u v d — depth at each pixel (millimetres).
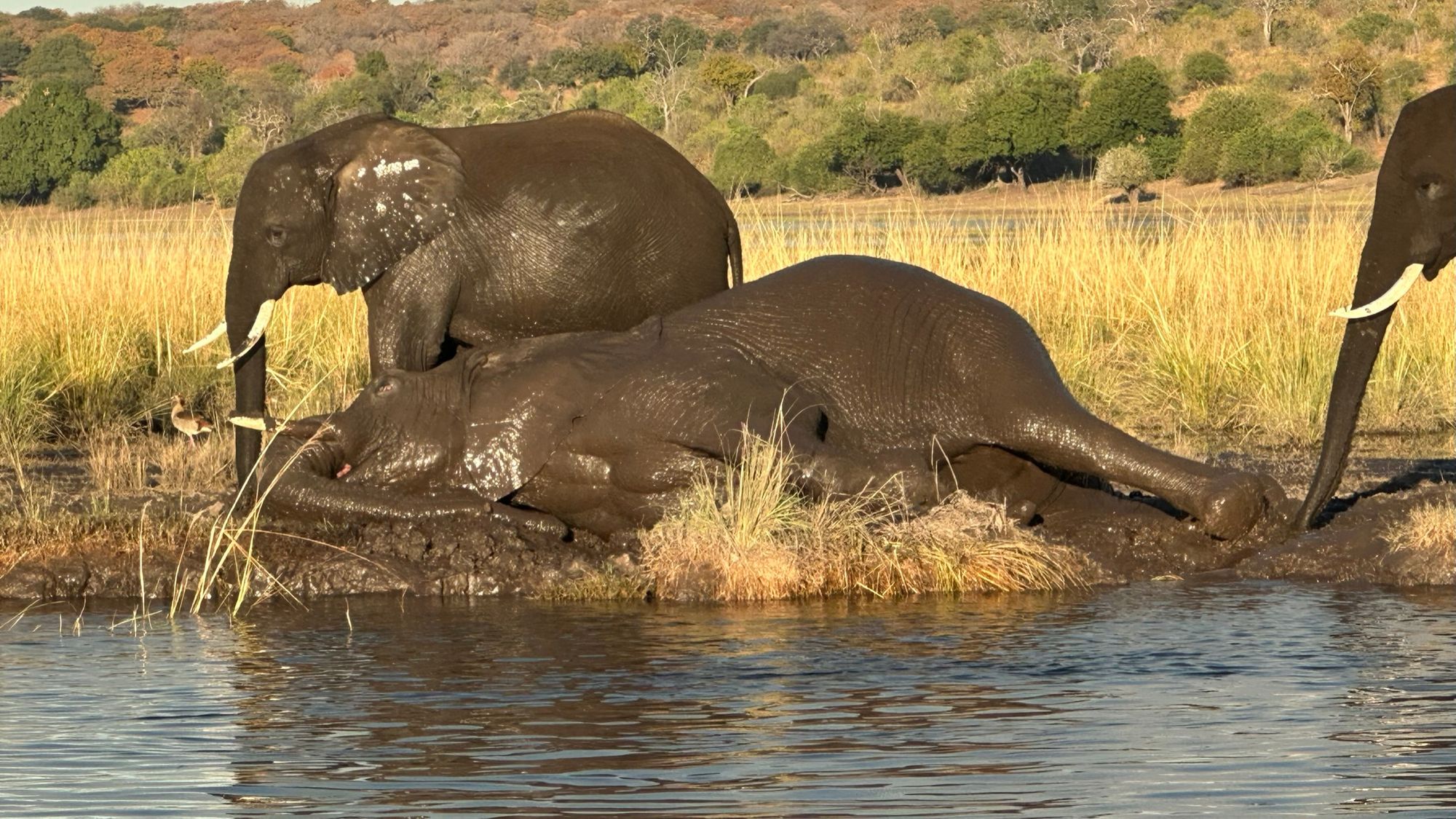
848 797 15586
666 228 30719
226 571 26531
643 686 19844
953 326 28625
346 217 30156
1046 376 28391
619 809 15289
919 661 21031
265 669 20953
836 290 28781
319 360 44094
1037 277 50281
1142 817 15039
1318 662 20797
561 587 26156
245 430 29328
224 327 30469
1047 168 163875
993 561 26344
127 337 45125
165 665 21219
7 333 43188
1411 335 46031
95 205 151000
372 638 22781
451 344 31281
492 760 16875
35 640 22953
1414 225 26906
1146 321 48719
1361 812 15172
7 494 32562
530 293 30391
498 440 27922
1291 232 53250
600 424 27609
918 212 53625
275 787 16078
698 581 25719
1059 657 21234
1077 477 29234
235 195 126625
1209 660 20953
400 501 27547
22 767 16797
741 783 16031
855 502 27000
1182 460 28031
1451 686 19609
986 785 15922
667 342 28344
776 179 163125
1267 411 41969
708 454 27328
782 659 21219
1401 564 26500
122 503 31375
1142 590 26109
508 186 30391
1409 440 40250
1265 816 15062
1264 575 27156
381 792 15891
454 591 26297
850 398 28250
